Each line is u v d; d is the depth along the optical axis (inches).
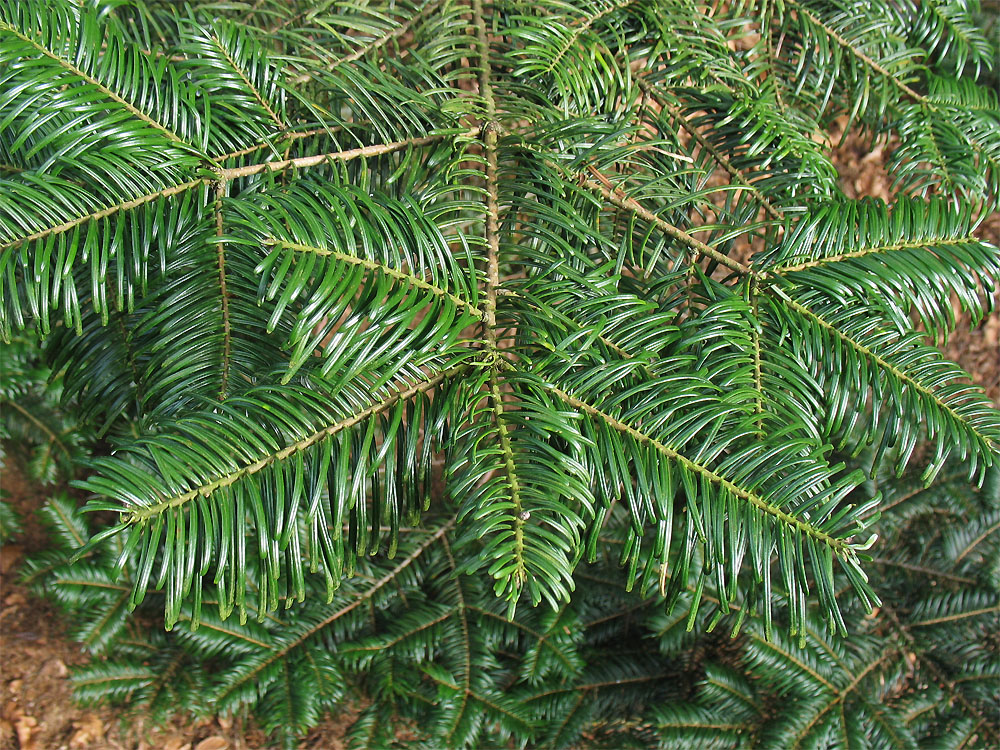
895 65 23.7
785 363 18.4
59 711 32.4
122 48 18.4
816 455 17.3
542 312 17.5
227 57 19.3
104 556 31.2
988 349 40.3
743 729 29.5
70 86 18.1
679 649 30.3
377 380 16.5
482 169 20.3
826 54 23.2
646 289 19.7
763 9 23.2
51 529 32.8
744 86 22.2
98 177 17.7
